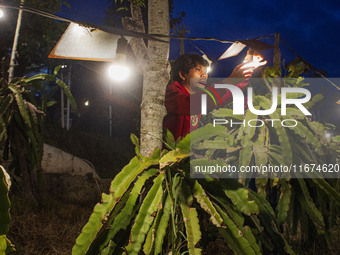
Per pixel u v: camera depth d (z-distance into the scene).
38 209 5.16
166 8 2.43
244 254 1.86
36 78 5.30
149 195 1.87
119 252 1.92
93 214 1.81
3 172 1.43
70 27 2.79
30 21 9.31
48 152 6.50
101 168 12.66
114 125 15.70
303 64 3.12
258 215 2.20
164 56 2.37
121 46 2.41
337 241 3.37
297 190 2.46
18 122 5.32
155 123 2.31
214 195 2.07
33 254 3.70
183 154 1.99
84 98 13.95
